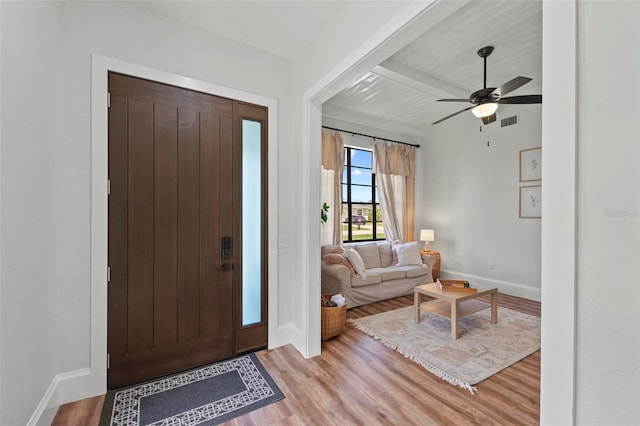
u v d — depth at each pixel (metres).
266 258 2.67
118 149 2.04
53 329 1.76
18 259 1.34
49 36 1.68
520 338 2.88
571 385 0.79
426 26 1.54
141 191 2.12
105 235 1.98
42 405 1.59
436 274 5.09
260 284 2.66
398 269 4.43
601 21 0.75
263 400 1.91
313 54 2.46
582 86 0.78
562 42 0.82
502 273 4.52
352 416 1.76
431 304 3.34
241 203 2.56
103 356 1.97
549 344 0.84
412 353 2.56
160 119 2.19
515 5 2.29
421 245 5.73
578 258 0.79
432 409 1.83
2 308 1.21
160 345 2.20
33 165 1.49
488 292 3.14
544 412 0.85
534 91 3.88
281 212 2.75
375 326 3.21
